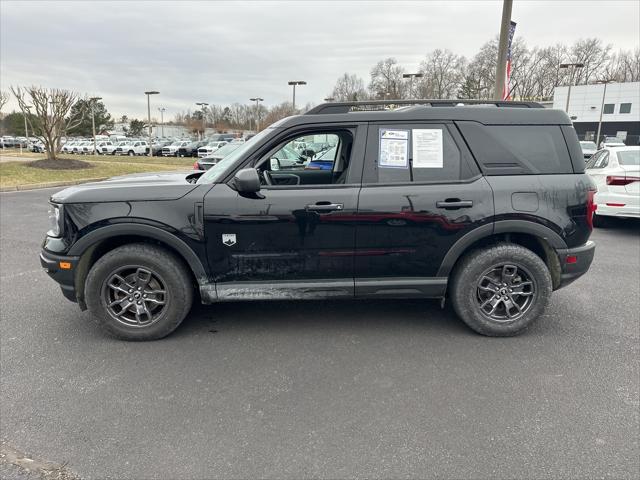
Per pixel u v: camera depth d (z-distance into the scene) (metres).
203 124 78.88
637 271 5.74
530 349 3.59
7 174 16.56
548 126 3.70
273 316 4.26
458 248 3.65
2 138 55.81
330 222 3.57
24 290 4.92
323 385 3.07
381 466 2.30
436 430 2.59
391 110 3.71
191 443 2.48
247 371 3.26
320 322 4.13
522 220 3.62
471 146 3.64
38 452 2.40
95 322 4.11
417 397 2.92
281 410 2.79
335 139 4.48
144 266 3.60
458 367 3.31
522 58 68.25
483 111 3.68
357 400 2.89
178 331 3.93
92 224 3.51
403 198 3.57
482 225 3.61
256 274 3.67
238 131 83.75
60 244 3.59
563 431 2.57
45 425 2.62
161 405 2.83
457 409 2.79
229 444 2.47
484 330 3.79
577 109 58.16
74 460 2.35
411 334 3.88
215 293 3.68
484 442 2.48
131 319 3.77
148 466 2.31
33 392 2.96
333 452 2.41
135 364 3.35
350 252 3.64
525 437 2.52
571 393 2.96
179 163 27.72
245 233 3.57
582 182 3.67
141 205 3.51
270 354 3.51
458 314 3.83
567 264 3.74
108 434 2.55
